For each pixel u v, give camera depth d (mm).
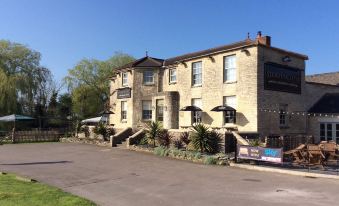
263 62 24750
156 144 26047
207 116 27766
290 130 26328
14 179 14156
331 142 21484
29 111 48031
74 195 11453
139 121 33125
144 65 33562
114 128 33531
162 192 12180
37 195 11078
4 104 43531
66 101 60031
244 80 25062
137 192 12219
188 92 29688
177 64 31203
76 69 59594
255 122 24016
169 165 18797
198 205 10297
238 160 19047
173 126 30188
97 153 24438
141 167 18156
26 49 48500
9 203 9914
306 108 28125
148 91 33438
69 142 34906
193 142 22125
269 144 21562
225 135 21562
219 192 12070
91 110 57969
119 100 35500
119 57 62281
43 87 49188
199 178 14953
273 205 10195
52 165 19094
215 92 27203
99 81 60156
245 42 26031
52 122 53250
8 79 44156
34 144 33375
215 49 28531
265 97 24656
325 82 33344
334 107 27641
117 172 16641
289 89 26562
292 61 27172
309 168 16734
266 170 16906
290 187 12906
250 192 12039
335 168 17234
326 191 12141
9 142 35281
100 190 12617
